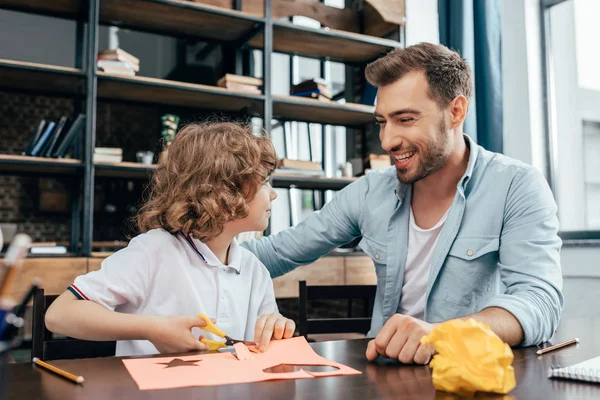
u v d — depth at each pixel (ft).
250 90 10.10
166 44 11.93
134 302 3.38
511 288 3.54
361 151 12.33
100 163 8.87
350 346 2.95
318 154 11.97
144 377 2.18
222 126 3.76
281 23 10.26
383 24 11.48
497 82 9.69
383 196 4.52
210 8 9.71
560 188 10.00
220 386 2.06
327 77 12.24
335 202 4.79
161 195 3.73
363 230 4.63
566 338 3.27
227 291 3.67
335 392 1.98
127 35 12.39
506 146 10.21
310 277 9.68
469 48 9.62
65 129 8.98
